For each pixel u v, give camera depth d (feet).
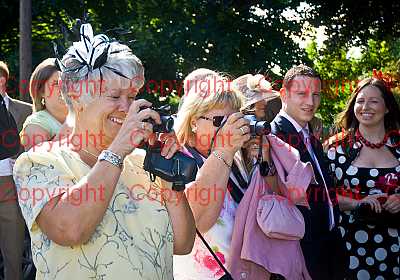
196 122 10.50
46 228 7.62
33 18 37.86
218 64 35.65
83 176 7.91
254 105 12.84
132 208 8.19
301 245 12.66
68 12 37.55
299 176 11.93
